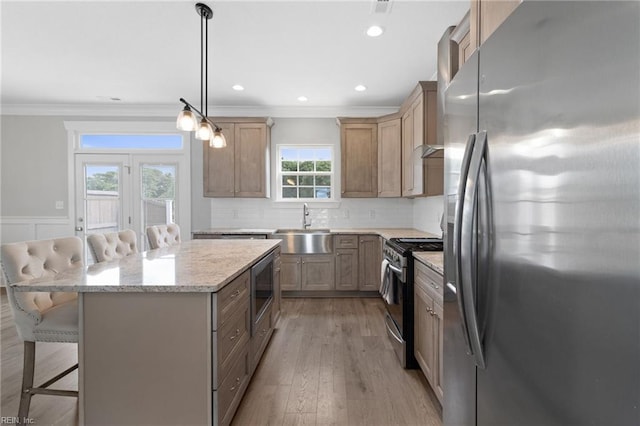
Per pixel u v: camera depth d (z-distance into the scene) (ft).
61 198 15.10
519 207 2.44
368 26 8.20
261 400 6.30
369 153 14.08
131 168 15.16
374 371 7.38
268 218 15.37
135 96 13.50
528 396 2.36
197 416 4.62
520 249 2.42
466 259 3.00
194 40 8.95
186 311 4.61
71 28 8.38
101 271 5.43
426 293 6.38
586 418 1.84
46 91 12.96
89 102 14.29
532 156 2.30
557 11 2.05
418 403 6.21
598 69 1.74
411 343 7.45
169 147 15.26
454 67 7.11
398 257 7.73
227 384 5.12
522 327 2.41
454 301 3.88
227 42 9.03
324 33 8.54
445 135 4.26
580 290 1.87
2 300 12.52
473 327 2.99
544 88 2.18
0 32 8.57
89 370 4.63
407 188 12.02
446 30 7.67
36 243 5.66
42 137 15.02
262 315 7.76
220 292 4.79
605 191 1.71
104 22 8.11
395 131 13.03
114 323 4.61
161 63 10.39
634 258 1.57
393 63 10.30
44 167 15.05
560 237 2.02
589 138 1.80
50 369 7.37
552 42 2.10
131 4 7.38
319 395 6.47
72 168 15.03
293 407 6.09
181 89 12.67
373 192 14.07
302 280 13.34
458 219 3.17
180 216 15.17
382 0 7.20
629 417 1.59
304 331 9.77
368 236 13.34
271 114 15.02
